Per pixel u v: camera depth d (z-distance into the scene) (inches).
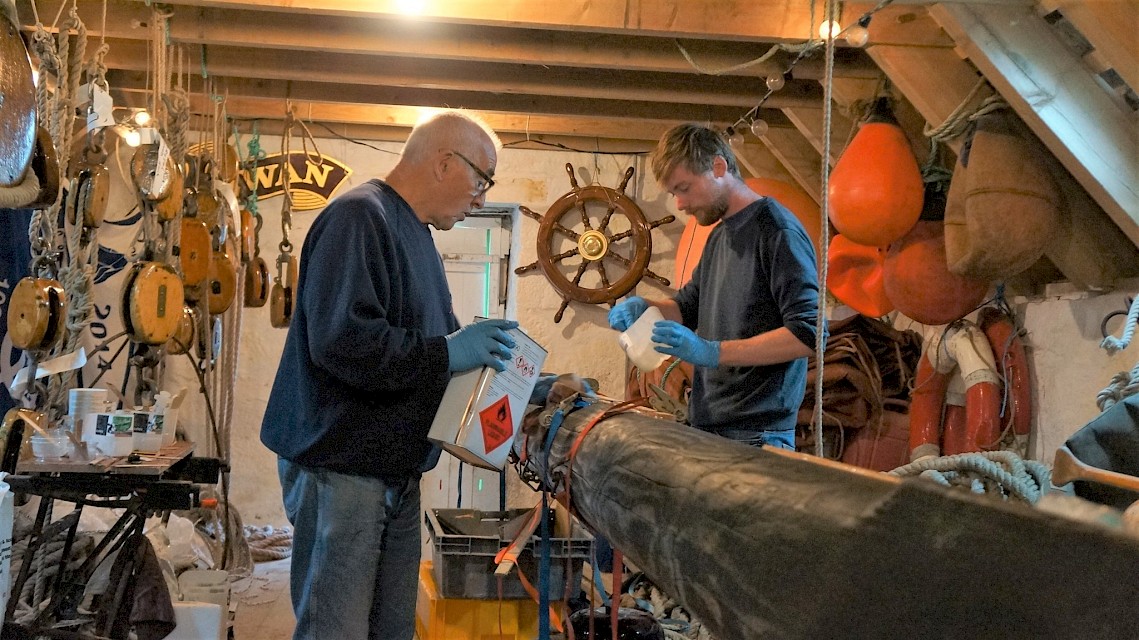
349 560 71.0
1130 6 83.9
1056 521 24.7
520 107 157.5
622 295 178.4
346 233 70.0
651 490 47.3
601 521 56.3
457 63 141.3
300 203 177.8
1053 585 23.6
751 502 37.6
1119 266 105.6
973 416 119.6
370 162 180.2
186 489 83.0
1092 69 95.6
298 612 71.8
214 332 138.3
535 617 102.1
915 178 115.3
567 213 181.3
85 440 85.7
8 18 56.6
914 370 143.3
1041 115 93.8
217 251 128.4
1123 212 94.3
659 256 184.1
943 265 116.6
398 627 80.8
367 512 71.9
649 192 184.4
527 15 106.7
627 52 125.5
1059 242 105.3
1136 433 55.6
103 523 111.5
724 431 86.4
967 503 27.6
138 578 88.3
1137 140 94.3
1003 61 93.6
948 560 26.5
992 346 124.6
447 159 77.7
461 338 70.3
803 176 155.3
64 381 88.2
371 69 139.7
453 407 69.8
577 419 66.4
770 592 33.6
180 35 120.3
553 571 100.0
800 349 78.4
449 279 187.9
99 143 92.4
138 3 119.6
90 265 89.7
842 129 142.2
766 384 83.8
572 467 61.5
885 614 27.9
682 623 106.0
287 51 139.0
